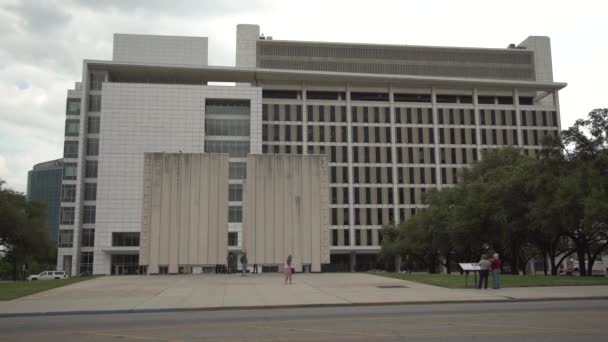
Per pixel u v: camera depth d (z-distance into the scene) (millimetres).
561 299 21844
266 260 42438
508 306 19219
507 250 63531
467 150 109000
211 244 42156
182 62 101562
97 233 92000
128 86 96062
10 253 78938
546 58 114188
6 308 20297
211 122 99062
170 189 42562
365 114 108312
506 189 49219
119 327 14594
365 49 110500
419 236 73625
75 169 95875
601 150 41781
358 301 21359
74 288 28953
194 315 17859
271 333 12953
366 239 103562
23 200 78812
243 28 108125
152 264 41562
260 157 43625
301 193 43531
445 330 13055
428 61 111812
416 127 108875
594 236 48250
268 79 106500
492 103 114438
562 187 39781
